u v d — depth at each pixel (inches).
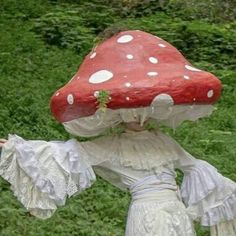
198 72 185.2
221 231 196.2
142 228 184.4
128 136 192.7
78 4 743.7
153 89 176.1
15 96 462.3
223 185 193.0
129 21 677.3
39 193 183.6
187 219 189.3
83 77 186.2
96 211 328.5
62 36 616.7
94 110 180.1
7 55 547.2
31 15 685.9
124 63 183.8
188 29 639.8
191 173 194.7
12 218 302.2
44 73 525.0
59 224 308.0
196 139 430.9
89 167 186.5
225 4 757.3
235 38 637.9
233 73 568.4
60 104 184.9
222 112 488.7
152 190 188.1
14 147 182.4
